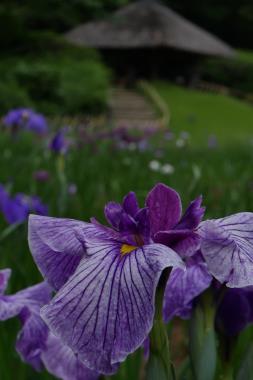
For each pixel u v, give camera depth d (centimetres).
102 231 142
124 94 4375
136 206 146
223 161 1091
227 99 4441
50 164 733
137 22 4906
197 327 156
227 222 139
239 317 163
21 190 559
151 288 120
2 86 2612
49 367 154
